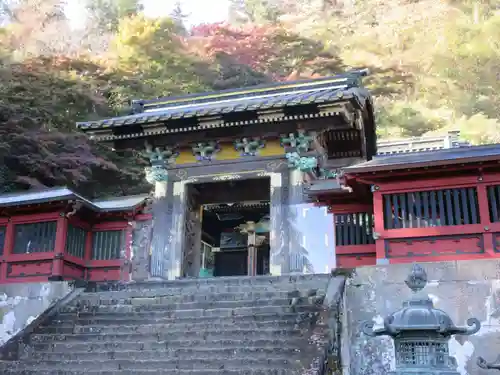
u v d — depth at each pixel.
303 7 84.50
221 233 33.84
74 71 50.19
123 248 22.56
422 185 16.19
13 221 21.59
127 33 58.47
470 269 14.52
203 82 58.47
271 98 21.91
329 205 19.77
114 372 12.42
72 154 44.09
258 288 16.62
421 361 8.60
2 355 14.35
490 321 13.98
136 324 15.36
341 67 66.75
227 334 13.59
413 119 60.19
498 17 70.25
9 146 41.53
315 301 14.68
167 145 22.42
